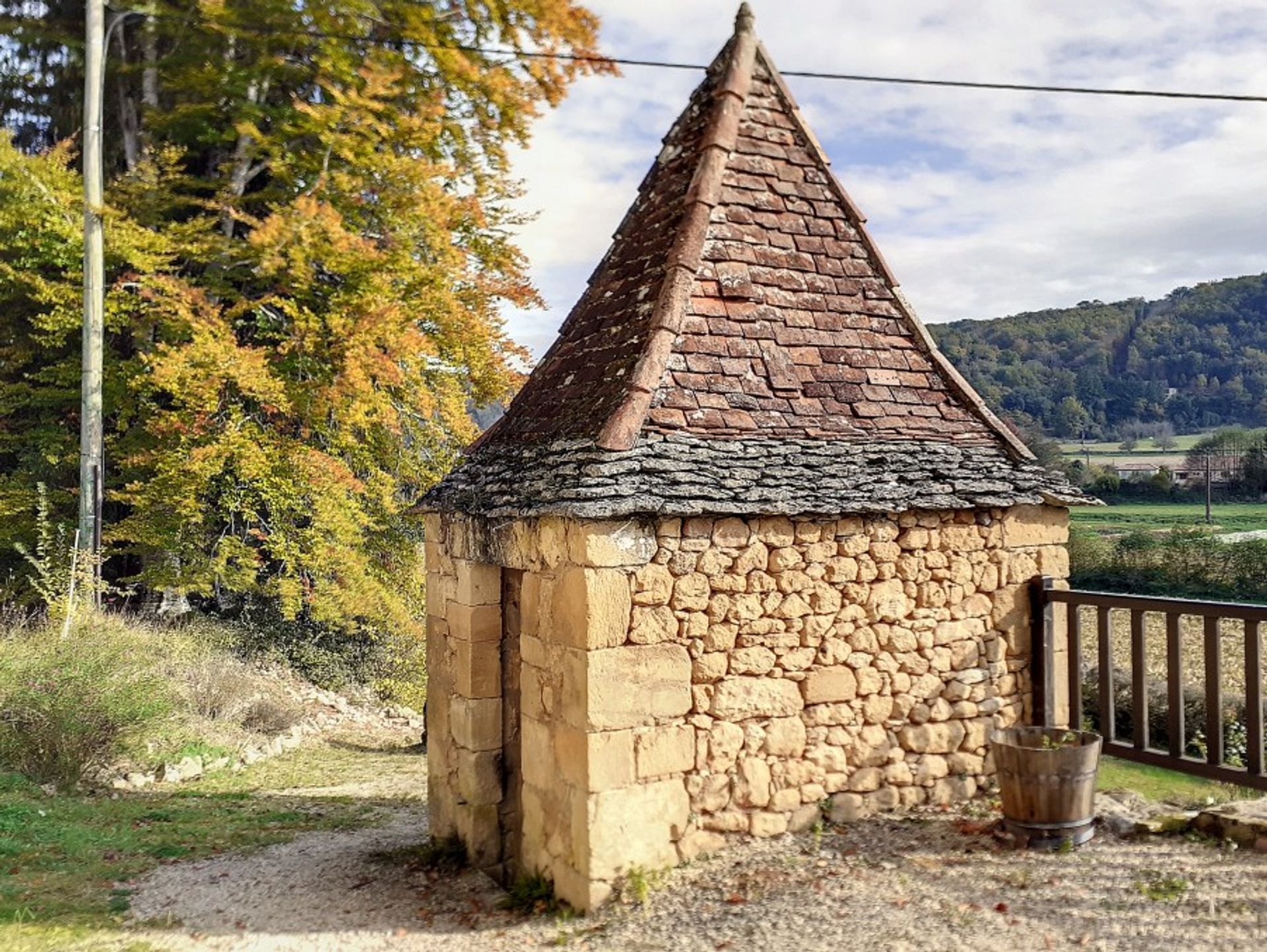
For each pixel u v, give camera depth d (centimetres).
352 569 1609
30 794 865
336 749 1326
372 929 586
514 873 672
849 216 714
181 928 591
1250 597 1603
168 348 1469
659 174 733
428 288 1614
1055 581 664
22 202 1534
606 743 541
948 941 457
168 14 1633
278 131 1600
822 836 587
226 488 1623
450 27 1585
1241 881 484
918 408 680
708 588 571
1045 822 543
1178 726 573
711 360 621
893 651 624
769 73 720
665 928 505
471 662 681
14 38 1767
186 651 1355
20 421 1758
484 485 672
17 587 1652
